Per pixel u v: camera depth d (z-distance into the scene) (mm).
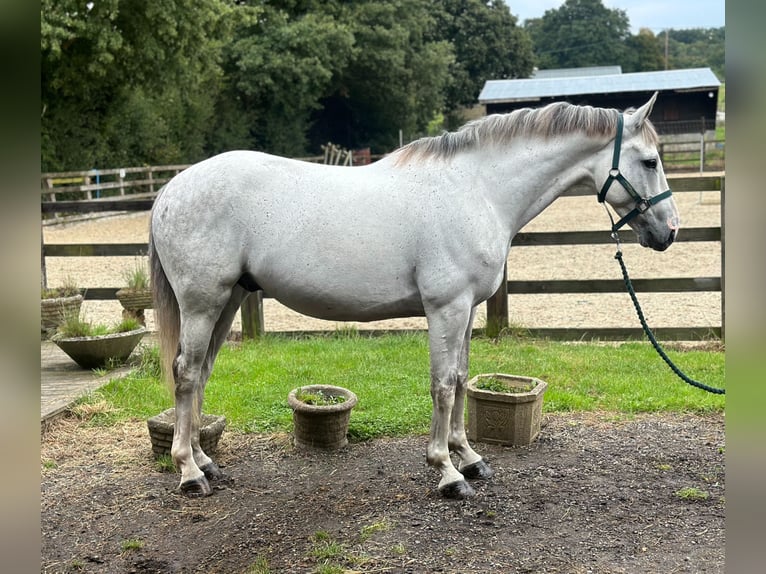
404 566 2396
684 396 4145
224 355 5180
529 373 4629
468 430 3682
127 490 3068
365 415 3895
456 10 38531
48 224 14094
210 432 3371
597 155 2914
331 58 25062
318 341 5574
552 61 59625
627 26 61125
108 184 16812
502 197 2902
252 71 24219
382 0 27625
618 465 3291
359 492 3023
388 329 5918
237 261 2850
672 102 27953
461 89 37812
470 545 2543
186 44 16531
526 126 2885
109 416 3963
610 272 8336
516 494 2980
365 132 31312
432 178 2834
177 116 22562
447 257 2762
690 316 6320
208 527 2732
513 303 7211
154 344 5312
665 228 2896
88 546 2596
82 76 16219
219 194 2811
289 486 3105
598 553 2484
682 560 2432
